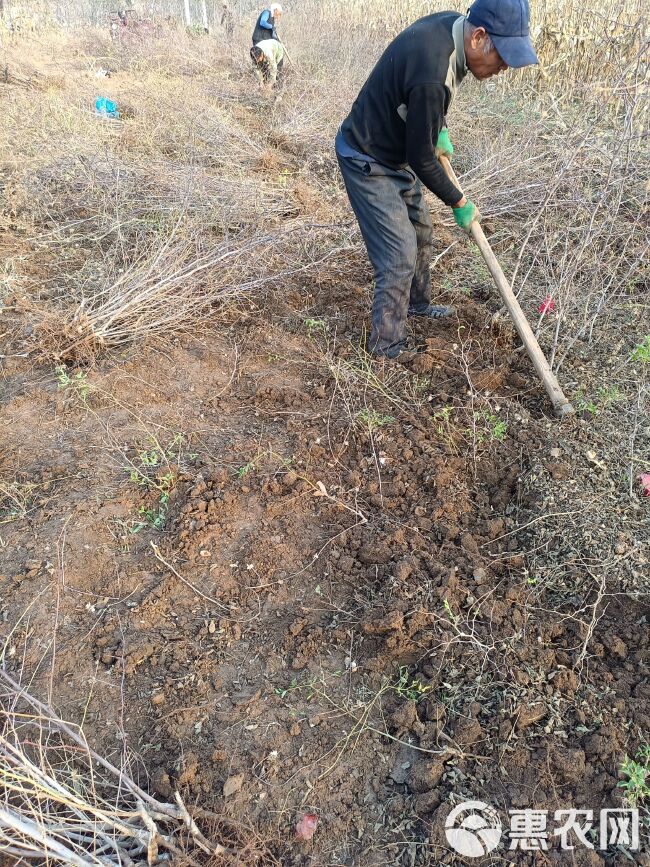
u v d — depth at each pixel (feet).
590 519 7.86
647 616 6.86
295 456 9.02
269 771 5.84
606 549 7.49
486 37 8.03
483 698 6.20
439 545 7.76
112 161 17.04
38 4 57.21
